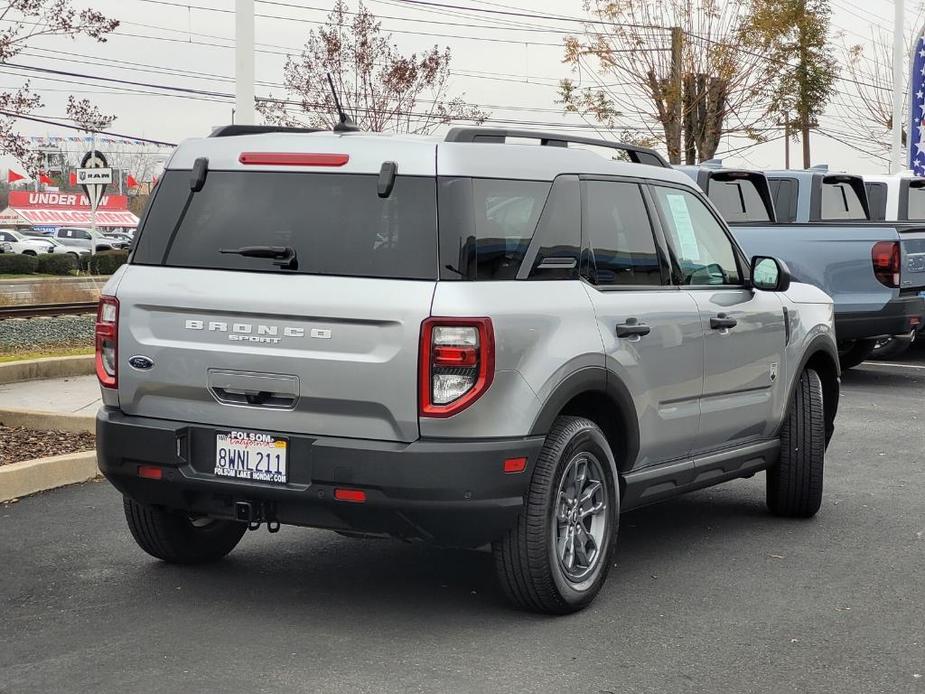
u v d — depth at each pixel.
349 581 5.91
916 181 15.87
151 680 4.53
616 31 35.47
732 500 8.10
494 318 4.90
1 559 6.19
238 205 5.32
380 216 5.06
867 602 5.77
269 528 5.52
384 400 4.88
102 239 64.94
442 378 4.84
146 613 5.34
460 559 6.36
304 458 5.01
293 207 5.21
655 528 7.28
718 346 6.46
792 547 6.82
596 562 5.57
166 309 5.28
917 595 5.90
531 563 5.18
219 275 5.21
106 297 5.45
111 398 5.45
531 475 5.09
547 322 5.17
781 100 35.59
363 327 4.91
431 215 4.98
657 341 5.89
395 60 33.47
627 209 5.99
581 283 5.51
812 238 13.41
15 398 10.71
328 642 5.00
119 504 7.45
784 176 14.20
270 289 5.08
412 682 4.56
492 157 5.22
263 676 4.59
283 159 5.28
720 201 13.86
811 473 7.33
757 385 6.91
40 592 5.64
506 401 4.96
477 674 4.67
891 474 9.03
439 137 5.35
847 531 7.24
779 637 5.22
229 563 6.20
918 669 4.86
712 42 35.53
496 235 5.10
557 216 5.44
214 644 4.95
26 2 14.09
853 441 10.45
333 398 4.95
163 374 5.28
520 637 5.12
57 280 27.12
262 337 5.07
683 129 35.75
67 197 72.75
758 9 35.34
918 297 13.48
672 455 6.25
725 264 6.80
